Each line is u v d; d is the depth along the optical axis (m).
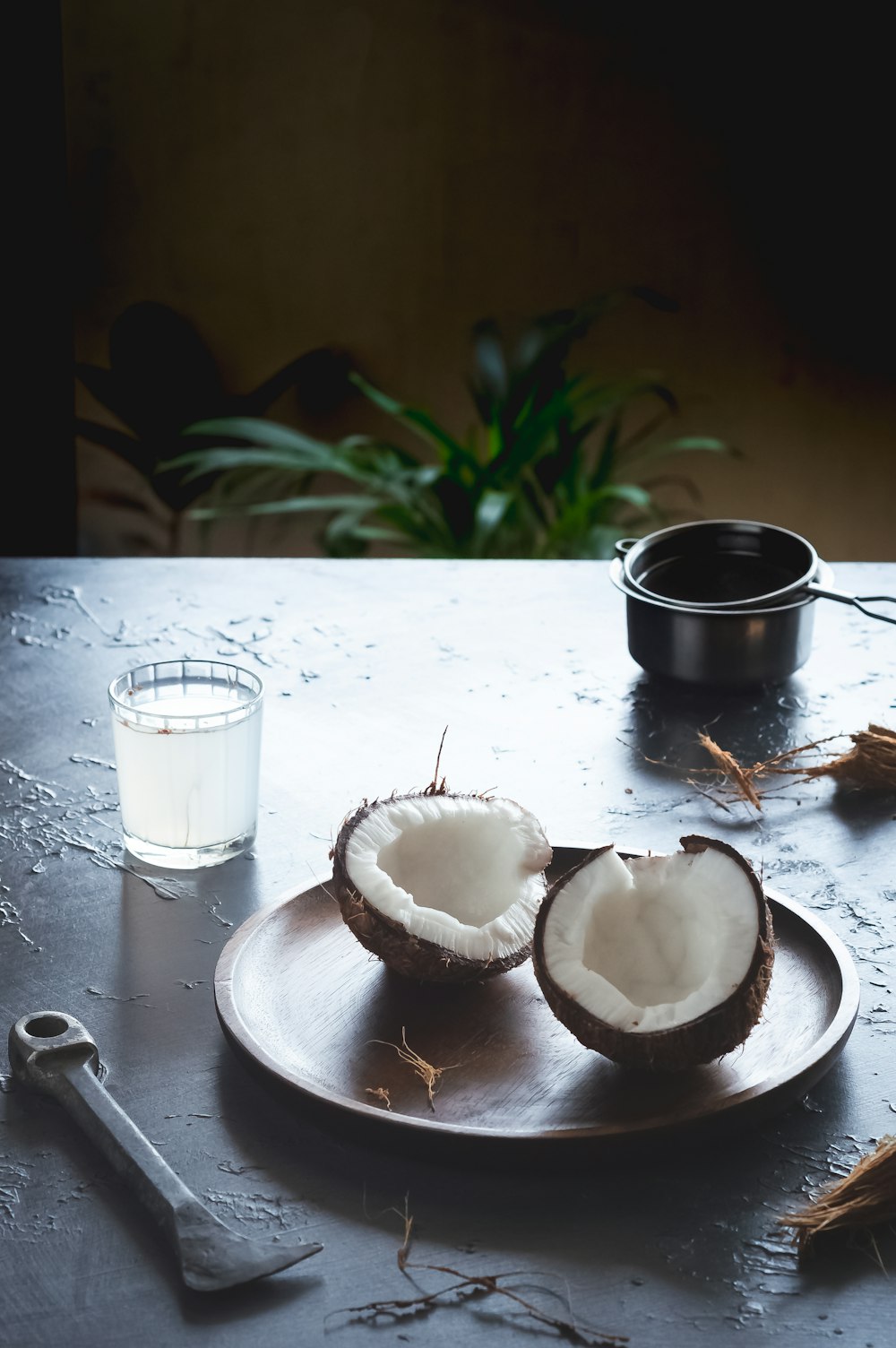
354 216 3.05
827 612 1.56
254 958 1.08
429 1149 0.97
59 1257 0.94
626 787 1.29
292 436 2.72
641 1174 0.98
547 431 2.60
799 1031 1.04
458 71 2.96
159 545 3.18
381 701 1.40
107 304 3.07
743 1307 0.92
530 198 3.06
